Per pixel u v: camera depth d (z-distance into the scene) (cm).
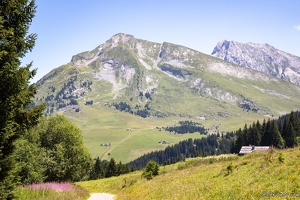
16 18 1412
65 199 2491
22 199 2186
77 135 5566
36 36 1479
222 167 3036
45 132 5050
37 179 3378
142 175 4909
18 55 1357
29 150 3375
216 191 1875
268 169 1994
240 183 1916
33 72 1423
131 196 3288
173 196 2266
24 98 1332
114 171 12075
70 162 5172
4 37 1285
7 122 1287
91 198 3375
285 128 13300
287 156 2295
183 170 4091
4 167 1321
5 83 1237
